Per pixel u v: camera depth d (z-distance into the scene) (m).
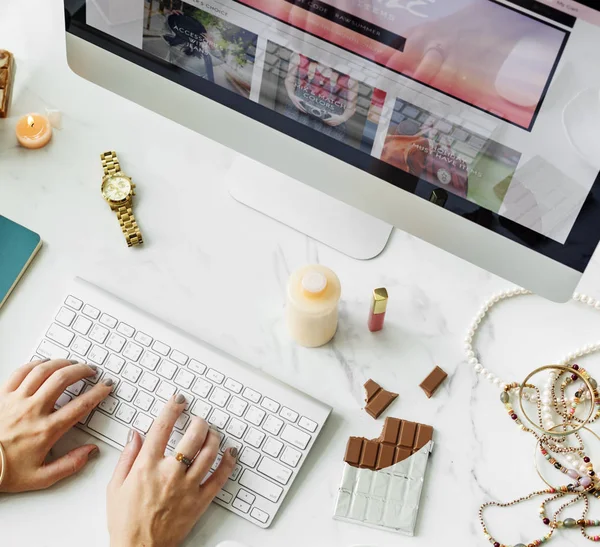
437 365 0.91
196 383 0.88
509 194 0.76
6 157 1.01
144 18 0.81
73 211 0.98
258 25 0.76
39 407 0.84
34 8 1.09
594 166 0.70
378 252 0.96
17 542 0.82
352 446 0.85
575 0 0.63
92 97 1.04
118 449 0.87
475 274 0.96
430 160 0.78
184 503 0.81
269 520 0.83
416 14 0.69
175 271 0.95
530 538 0.84
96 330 0.90
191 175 1.00
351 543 0.83
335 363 0.91
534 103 0.70
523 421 0.89
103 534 0.83
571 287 0.79
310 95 0.79
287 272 0.96
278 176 0.98
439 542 0.83
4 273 0.93
